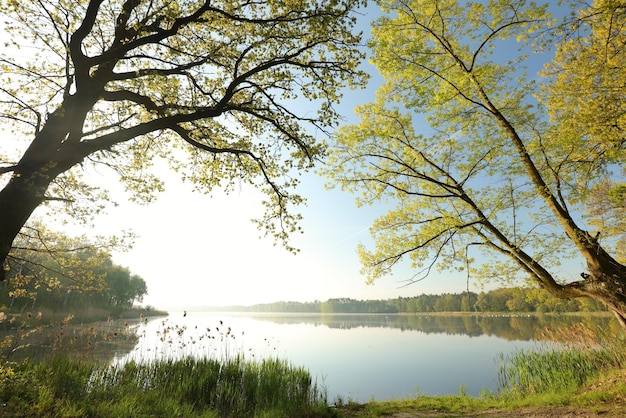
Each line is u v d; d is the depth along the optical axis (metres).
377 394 14.86
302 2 7.56
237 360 11.47
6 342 8.09
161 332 11.39
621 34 7.02
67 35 6.97
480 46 10.47
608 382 9.75
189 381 9.62
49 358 8.93
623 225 9.26
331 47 8.59
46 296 34.66
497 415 8.34
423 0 10.71
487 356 25.22
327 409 9.20
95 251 9.21
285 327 73.50
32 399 5.59
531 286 10.14
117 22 7.73
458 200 11.07
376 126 11.94
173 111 8.99
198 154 11.05
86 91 6.71
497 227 10.22
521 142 9.91
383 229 11.70
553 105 9.61
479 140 10.73
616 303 8.67
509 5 9.80
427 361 24.47
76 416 5.39
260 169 9.98
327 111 8.65
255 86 8.16
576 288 9.47
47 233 8.98
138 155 10.55
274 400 9.59
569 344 12.65
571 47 7.91
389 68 11.20
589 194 9.32
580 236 9.16
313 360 24.86
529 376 12.20
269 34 7.93
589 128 7.37
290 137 8.50
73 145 6.54
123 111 9.88
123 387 8.16
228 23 8.05
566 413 7.76
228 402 9.51
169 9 7.06
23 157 6.14
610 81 6.96
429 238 10.79
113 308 63.66
